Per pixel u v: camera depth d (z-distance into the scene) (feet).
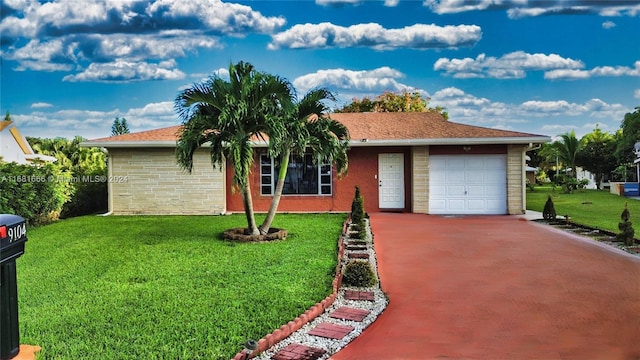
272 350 15.40
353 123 65.31
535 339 16.52
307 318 18.15
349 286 23.34
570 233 40.32
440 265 28.27
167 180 56.90
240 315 18.19
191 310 18.78
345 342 16.29
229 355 14.52
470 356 15.14
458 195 56.29
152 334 16.24
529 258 29.96
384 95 123.13
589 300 21.01
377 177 57.72
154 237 36.99
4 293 13.19
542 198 89.81
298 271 25.40
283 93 33.94
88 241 35.40
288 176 58.08
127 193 57.11
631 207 68.39
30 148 90.02
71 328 16.89
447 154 56.13
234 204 58.54
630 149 124.26
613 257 30.09
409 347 15.88
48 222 47.70
